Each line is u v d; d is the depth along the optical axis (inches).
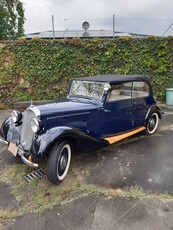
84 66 349.4
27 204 117.0
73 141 145.3
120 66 353.7
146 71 357.4
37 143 127.7
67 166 141.4
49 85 350.0
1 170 150.9
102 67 351.3
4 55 338.0
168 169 149.6
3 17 653.9
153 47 350.9
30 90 348.8
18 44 336.8
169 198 119.4
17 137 149.6
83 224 102.5
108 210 111.1
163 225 100.5
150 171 147.5
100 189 128.5
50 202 118.1
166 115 292.2
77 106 157.2
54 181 129.8
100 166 155.3
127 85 183.6
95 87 174.9
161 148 184.2
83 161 162.7
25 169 150.9
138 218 105.0
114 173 146.3
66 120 146.3
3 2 668.7
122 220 104.2
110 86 167.9
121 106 179.6
